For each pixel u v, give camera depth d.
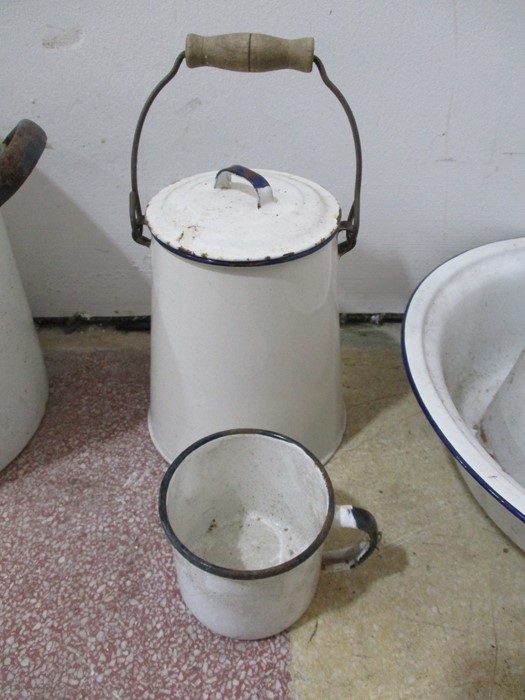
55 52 0.57
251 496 0.53
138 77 0.59
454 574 0.50
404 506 0.56
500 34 0.55
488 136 0.62
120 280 0.77
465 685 0.43
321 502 0.45
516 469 0.54
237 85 0.59
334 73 0.58
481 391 0.67
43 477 0.59
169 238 0.44
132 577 0.50
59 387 0.70
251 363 0.49
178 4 0.54
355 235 0.51
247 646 0.46
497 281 0.64
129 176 0.67
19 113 0.62
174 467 0.44
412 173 0.66
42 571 0.51
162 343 0.52
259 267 0.43
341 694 0.43
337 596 0.49
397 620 0.47
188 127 0.63
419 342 0.54
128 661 0.45
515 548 0.53
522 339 0.69
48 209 0.69
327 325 0.52
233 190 0.48
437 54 0.57
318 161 0.65
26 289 0.77
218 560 0.50
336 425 0.61
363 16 0.55
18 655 0.45
